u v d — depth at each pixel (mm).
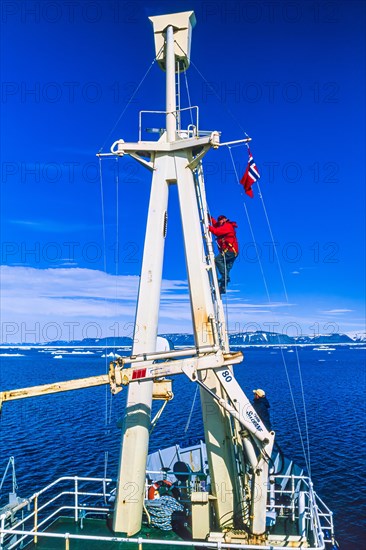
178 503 14078
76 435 55000
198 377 12422
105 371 156375
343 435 54281
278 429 57875
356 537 28422
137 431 12375
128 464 12438
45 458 44625
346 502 33781
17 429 58969
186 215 12781
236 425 13422
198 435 53469
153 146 13016
